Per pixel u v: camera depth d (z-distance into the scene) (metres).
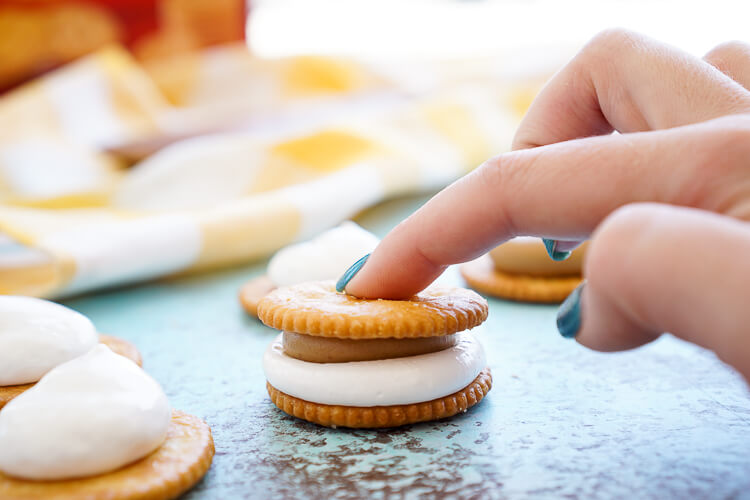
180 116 0.60
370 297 0.20
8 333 0.20
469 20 0.71
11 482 0.17
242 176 0.43
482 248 0.17
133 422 0.17
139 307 0.30
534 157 0.16
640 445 0.18
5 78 0.64
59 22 0.64
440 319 0.19
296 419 0.20
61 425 0.17
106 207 0.43
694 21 0.57
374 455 0.18
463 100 0.50
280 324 0.19
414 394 0.19
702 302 0.13
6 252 0.34
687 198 0.15
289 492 0.17
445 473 0.17
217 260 0.33
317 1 0.72
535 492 0.16
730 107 0.16
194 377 0.23
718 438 0.18
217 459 0.18
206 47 0.68
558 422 0.19
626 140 0.15
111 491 0.16
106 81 0.58
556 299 0.28
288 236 0.35
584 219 0.15
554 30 0.69
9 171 0.51
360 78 0.63
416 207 0.42
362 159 0.41
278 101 0.62
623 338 0.15
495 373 0.22
